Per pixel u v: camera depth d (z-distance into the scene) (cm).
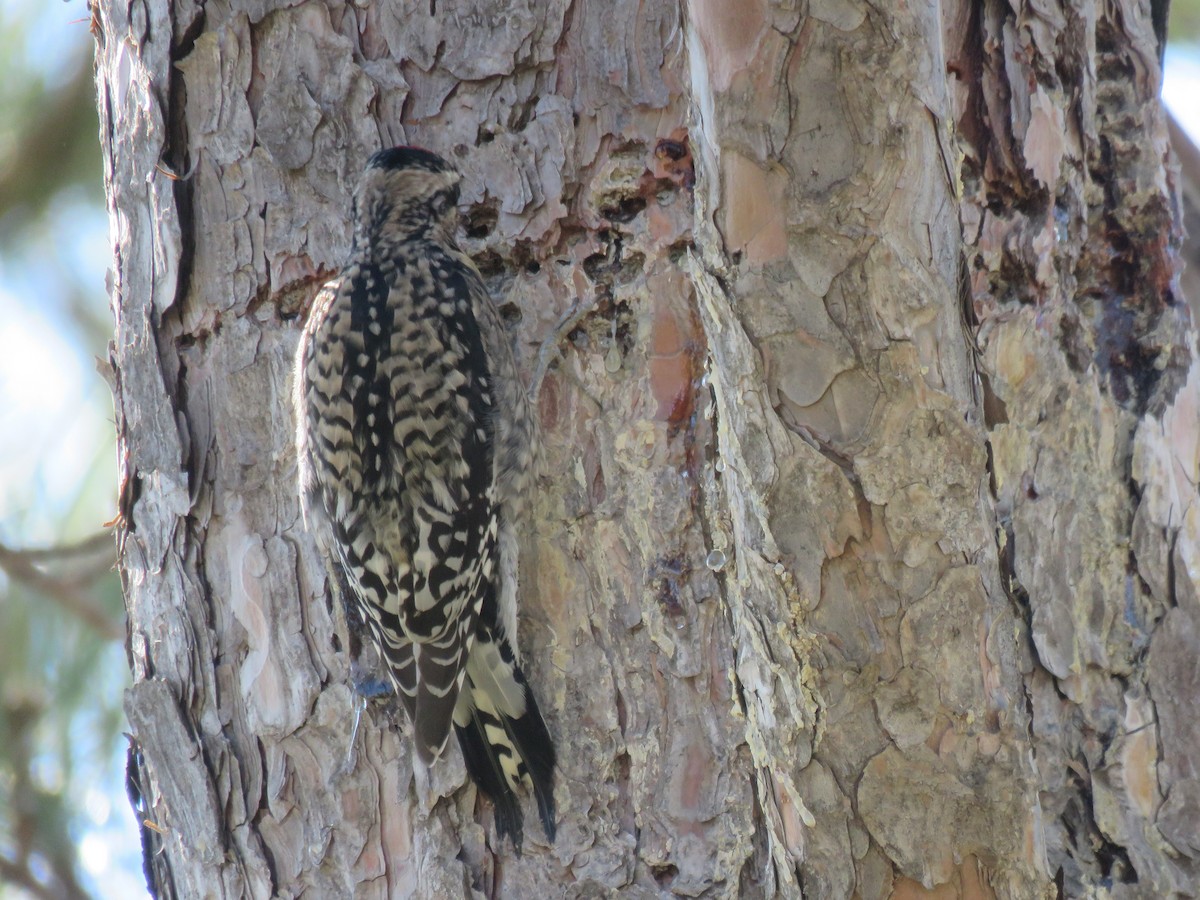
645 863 738
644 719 752
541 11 798
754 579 610
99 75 907
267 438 819
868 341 586
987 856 606
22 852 1178
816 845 614
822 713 605
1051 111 802
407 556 788
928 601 594
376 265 829
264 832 784
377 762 776
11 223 1264
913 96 569
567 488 783
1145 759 779
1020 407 783
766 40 571
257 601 804
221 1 824
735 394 602
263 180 825
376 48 820
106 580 1221
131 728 862
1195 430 834
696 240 631
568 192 797
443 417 805
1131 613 796
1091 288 831
